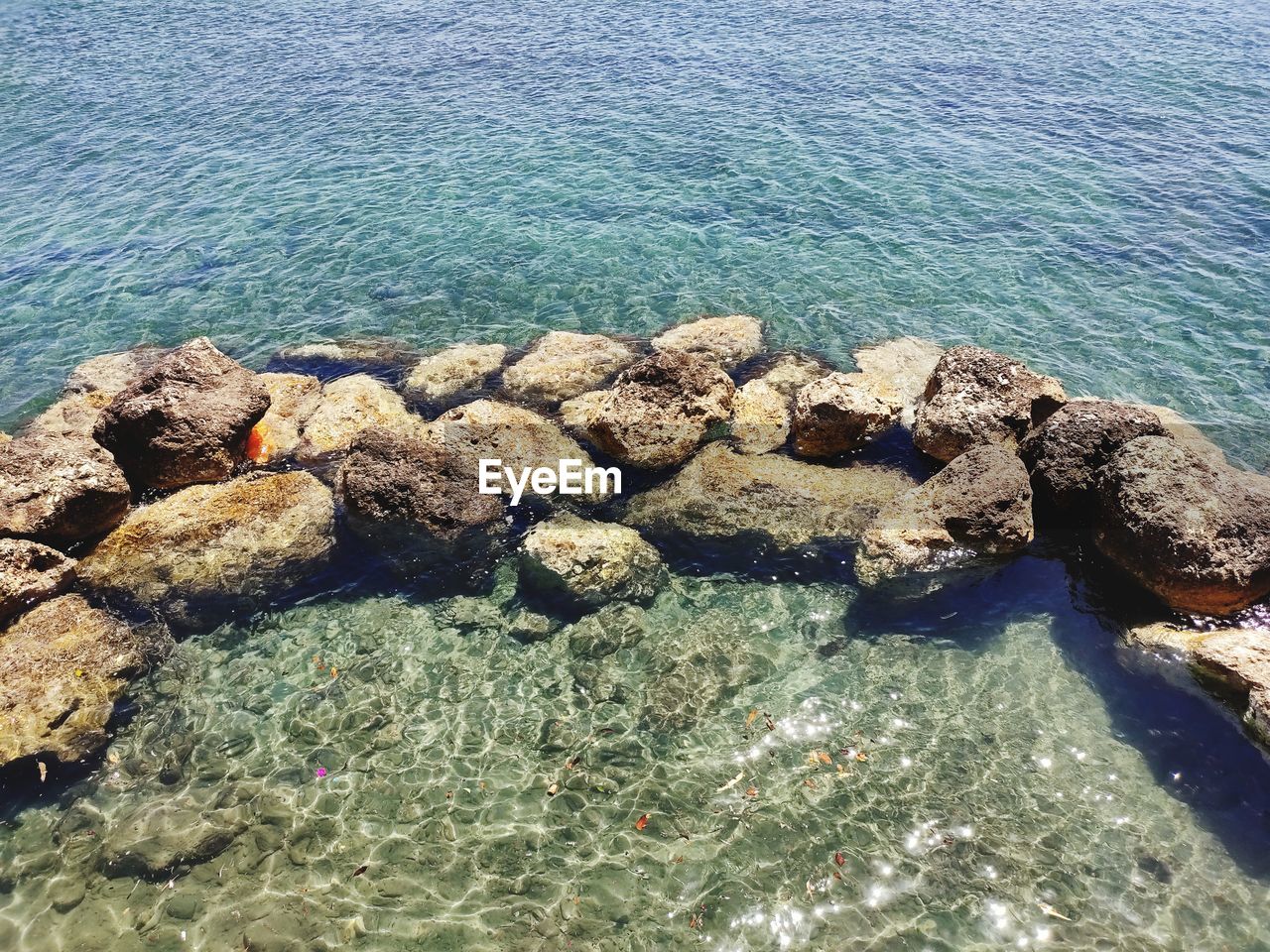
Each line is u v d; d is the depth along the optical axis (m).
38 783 11.25
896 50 39.84
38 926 9.73
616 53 40.59
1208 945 9.31
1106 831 10.54
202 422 16.05
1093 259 23.58
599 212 27.00
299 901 9.98
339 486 15.66
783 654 13.07
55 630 13.14
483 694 12.56
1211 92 33.69
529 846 10.56
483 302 22.88
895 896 9.91
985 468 14.68
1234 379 19.03
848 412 16.22
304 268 24.47
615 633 13.43
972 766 11.38
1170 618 13.27
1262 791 10.88
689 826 10.73
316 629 13.66
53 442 15.28
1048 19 43.59
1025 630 13.37
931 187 27.62
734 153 30.44
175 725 12.10
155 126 33.38
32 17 47.00
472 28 44.66
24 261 24.72
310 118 34.00
